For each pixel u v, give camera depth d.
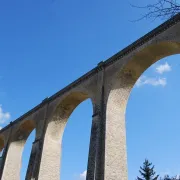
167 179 49.16
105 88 21.19
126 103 21.20
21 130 32.97
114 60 21.78
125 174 18.19
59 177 25.33
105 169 17.41
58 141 26.89
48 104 28.69
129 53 20.41
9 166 31.27
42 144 25.92
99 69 22.91
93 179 17.69
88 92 23.05
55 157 25.91
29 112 31.36
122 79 20.84
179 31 16.66
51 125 26.86
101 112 20.19
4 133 35.16
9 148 32.12
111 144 18.69
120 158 18.62
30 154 26.66
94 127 19.88
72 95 25.64
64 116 27.47
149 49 18.91
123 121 20.41
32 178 24.53
